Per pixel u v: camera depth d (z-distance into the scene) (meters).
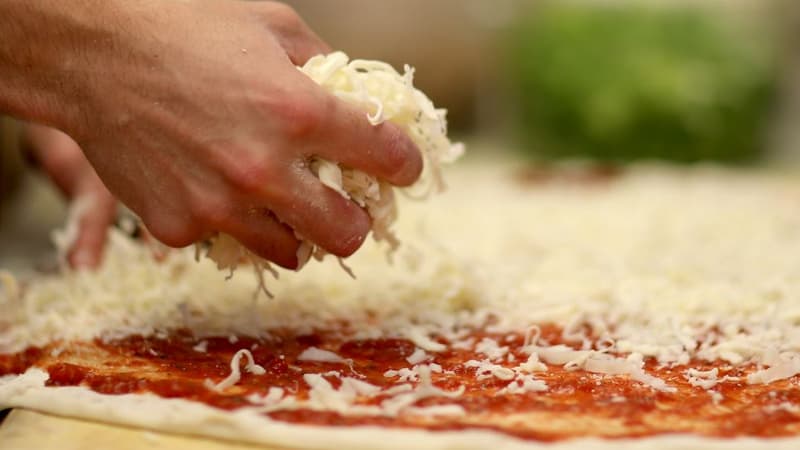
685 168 1.60
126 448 0.66
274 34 0.71
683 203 1.22
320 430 0.66
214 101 0.67
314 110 0.67
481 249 0.97
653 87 1.61
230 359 0.74
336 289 0.84
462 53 1.94
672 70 1.63
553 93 1.67
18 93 0.69
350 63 0.72
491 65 1.96
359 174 0.70
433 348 0.75
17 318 0.81
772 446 0.65
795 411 0.68
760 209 1.18
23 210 1.39
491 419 0.67
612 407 0.68
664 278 0.87
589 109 1.64
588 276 0.87
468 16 1.92
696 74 1.62
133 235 0.92
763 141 1.75
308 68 0.71
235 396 0.69
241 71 0.67
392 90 0.71
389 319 0.79
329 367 0.73
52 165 0.97
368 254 0.91
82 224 0.92
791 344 0.74
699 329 0.78
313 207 0.68
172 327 0.78
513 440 0.65
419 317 0.79
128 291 0.84
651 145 1.65
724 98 1.62
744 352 0.74
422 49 1.90
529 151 1.74
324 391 0.68
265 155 0.67
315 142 0.68
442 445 0.65
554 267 0.90
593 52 1.67
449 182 1.42
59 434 0.67
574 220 1.10
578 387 0.70
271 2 0.72
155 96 0.68
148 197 0.69
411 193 0.74
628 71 1.64
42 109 0.69
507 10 1.91
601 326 0.78
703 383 0.71
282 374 0.71
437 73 1.93
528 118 1.74
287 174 0.68
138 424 0.67
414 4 1.88
